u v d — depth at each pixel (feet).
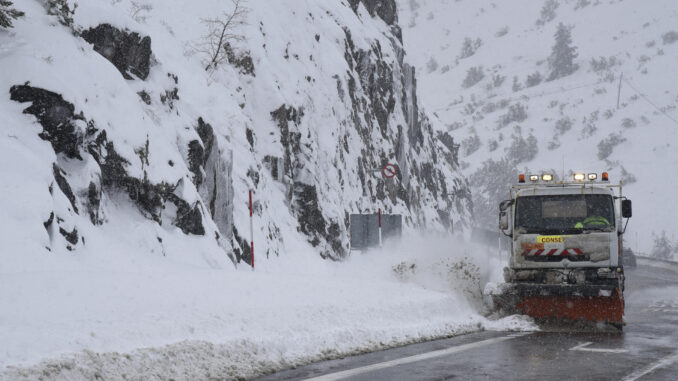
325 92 183.42
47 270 58.23
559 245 79.00
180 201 87.56
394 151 235.20
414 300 69.51
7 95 73.56
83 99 79.61
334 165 172.65
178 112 101.35
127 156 81.92
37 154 69.46
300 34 187.93
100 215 75.87
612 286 72.84
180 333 44.78
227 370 40.98
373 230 167.63
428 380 40.83
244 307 55.26
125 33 96.32
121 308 49.24
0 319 42.83
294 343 48.73
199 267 81.20
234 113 129.08
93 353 37.04
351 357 49.65
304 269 131.95
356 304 62.85
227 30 148.36
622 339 62.49
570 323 74.95
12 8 80.23
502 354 51.57
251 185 124.26
